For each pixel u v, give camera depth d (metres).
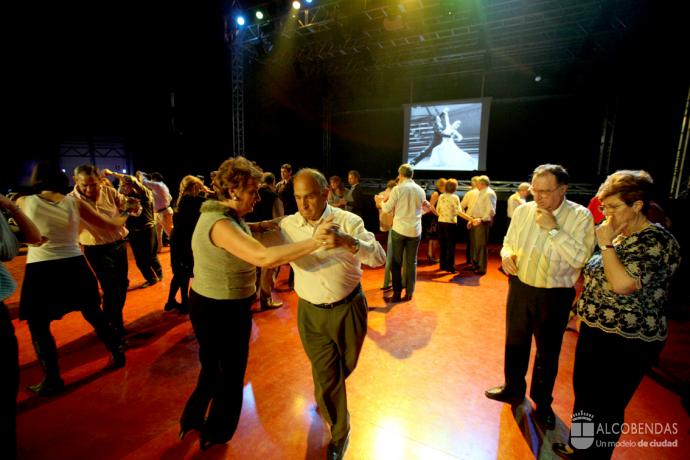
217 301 1.69
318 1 8.00
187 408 1.90
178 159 11.72
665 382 2.69
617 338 1.55
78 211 2.44
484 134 10.36
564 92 9.67
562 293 2.03
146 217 4.64
